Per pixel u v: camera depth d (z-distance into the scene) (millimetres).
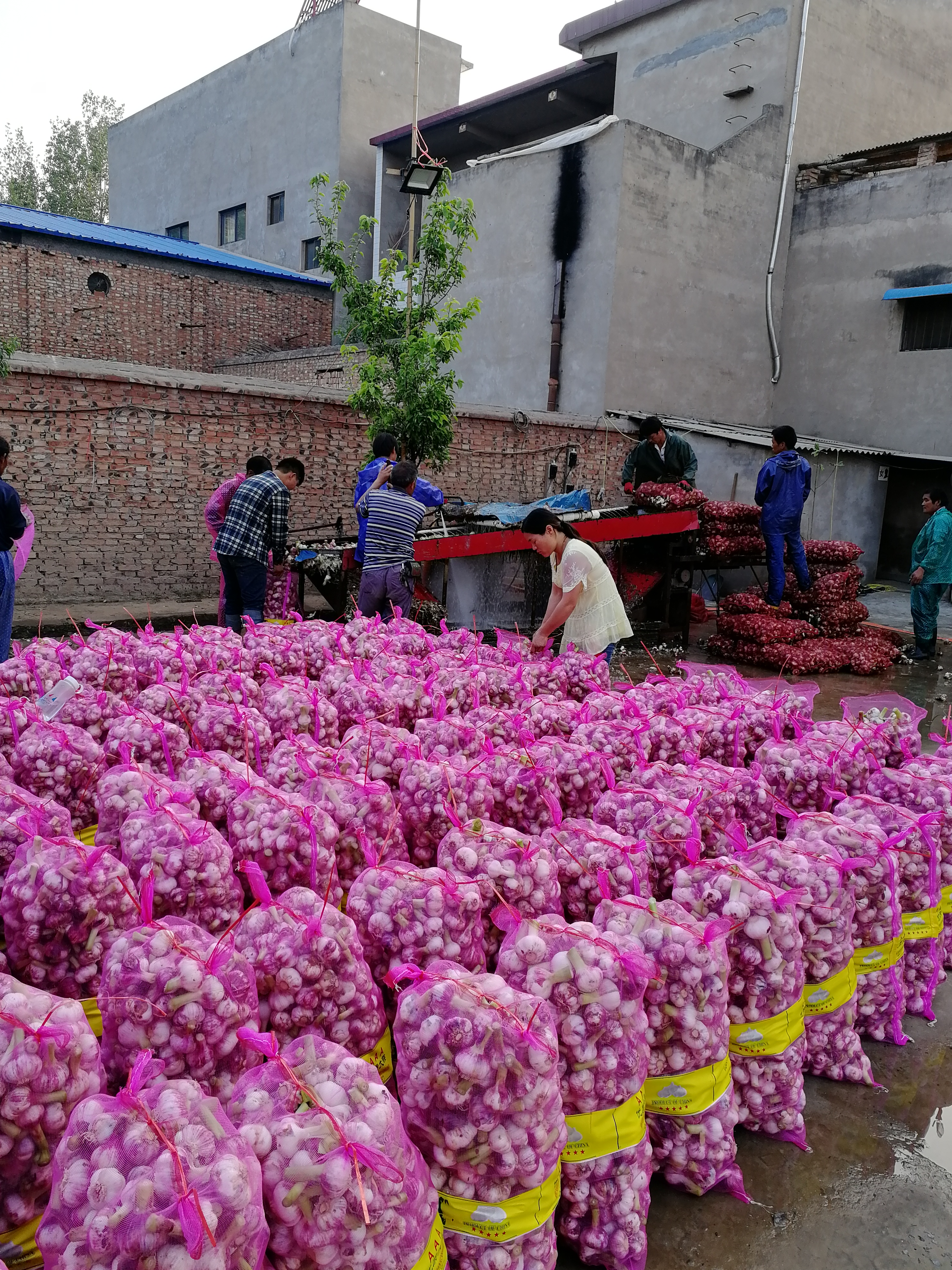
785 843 2848
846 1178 2414
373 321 10391
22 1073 1563
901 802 3391
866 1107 2701
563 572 5066
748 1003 2430
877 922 2922
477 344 16109
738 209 15523
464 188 16047
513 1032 1790
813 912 2650
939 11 17656
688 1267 2113
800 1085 2531
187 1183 1366
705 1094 2254
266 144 24234
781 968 2436
